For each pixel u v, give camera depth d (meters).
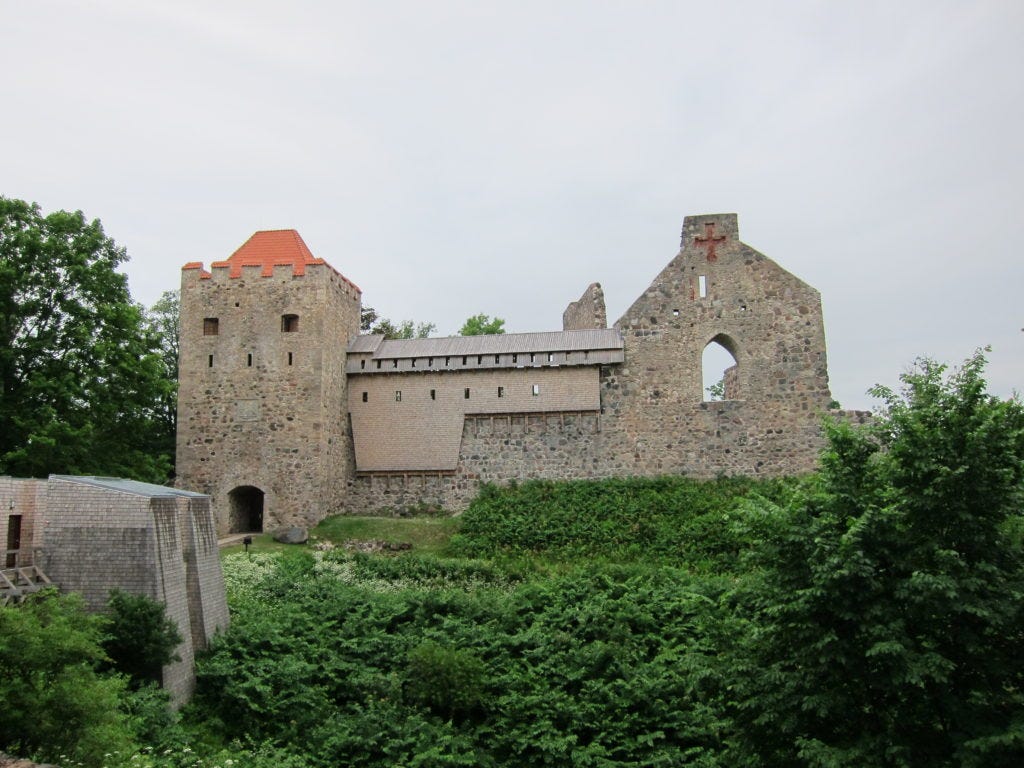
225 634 22.05
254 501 42.47
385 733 18.64
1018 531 13.85
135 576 19.12
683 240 43.34
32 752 12.72
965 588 12.55
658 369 42.19
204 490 39.44
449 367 42.50
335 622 23.73
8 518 19.11
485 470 41.66
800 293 42.06
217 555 23.38
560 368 42.22
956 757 12.06
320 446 39.22
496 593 27.77
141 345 34.41
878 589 13.13
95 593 19.08
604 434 41.66
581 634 23.92
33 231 31.92
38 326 32.69
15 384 31.86
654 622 24.73
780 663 14.31
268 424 39.62
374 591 27.52
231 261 42.34
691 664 15.98
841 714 13.72
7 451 31.00
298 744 18.47
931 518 13.47
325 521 39.06
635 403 41.94
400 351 43.69
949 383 14.16
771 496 36.78
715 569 31.02
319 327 40.22
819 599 13.41
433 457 41.94
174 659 18.55
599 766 18.42
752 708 14.62
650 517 35.94
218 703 19.52
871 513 13.41
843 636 13.59
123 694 16.78
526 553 33.75
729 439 41.28
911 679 12.18
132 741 15.41
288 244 43.44
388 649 22.47
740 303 42.44
